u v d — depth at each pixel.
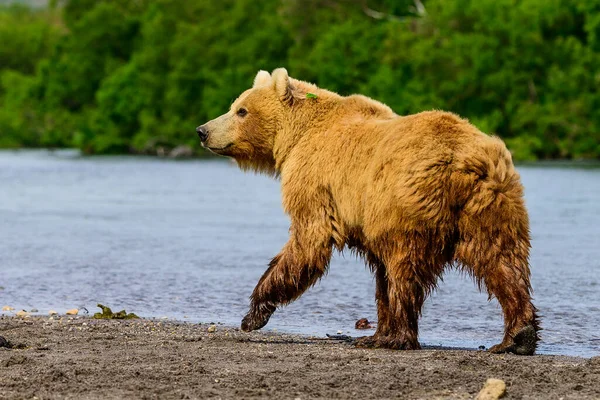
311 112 17.59
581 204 49.75
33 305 23.84
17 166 100.12
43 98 151.75
